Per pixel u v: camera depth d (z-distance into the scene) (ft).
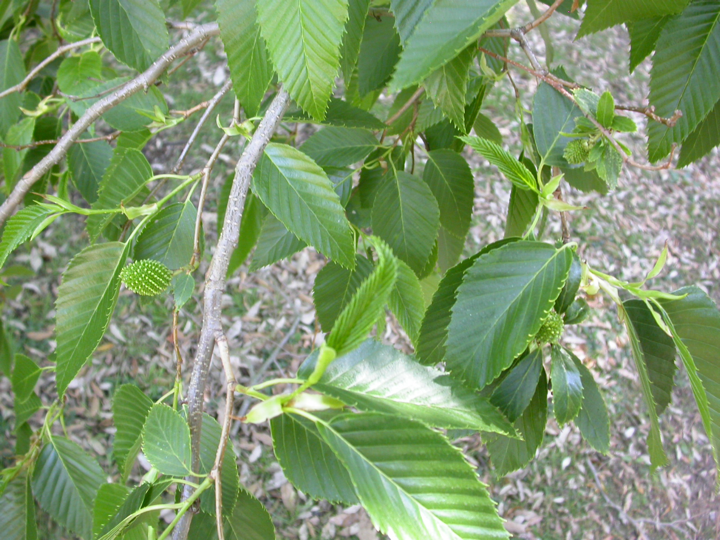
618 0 1.08
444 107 1.11
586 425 1.01
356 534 3.59
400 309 1.14
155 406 0.83
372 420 0.71
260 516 1.05
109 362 3.94
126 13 1.18
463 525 0.68
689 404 4.42
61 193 1.84
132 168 1.15
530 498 3.86
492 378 0.87
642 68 6.13
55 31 1.97
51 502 1.57
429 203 1.31
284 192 0.99
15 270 2.21
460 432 1.04
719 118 1.23
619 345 4.49
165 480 0.83
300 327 4.26
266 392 3.92
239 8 0.95
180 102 4.94
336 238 1.01
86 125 1.24
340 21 0.83
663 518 3.99
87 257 1.00
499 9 0.76
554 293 0.86
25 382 1.64
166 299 4.17
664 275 4.89
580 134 0.98
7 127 1.76
